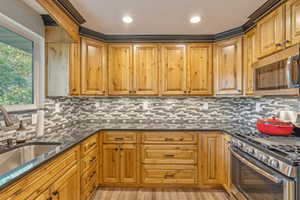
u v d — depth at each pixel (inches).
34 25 78.5
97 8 83.1
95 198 99.6
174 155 108.0
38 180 49.2
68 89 96.2
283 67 63.8
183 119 129.8
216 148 107.1
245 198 72.6
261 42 83.6
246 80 102.6
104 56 115.8
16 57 74.2
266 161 59.4
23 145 67.7
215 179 107.3
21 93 77.0
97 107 130.3
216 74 115.3
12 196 39.9
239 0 77.2
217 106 129.4
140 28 105.8
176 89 117.0
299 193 49.8
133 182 108.8
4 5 64.7
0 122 63.8
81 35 104.2
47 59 88.4
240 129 103.8
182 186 109.7
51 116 95.9
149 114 130.0
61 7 77.0
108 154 109.1
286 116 83.1
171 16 91.2
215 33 113.6
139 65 117.2
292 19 65.0
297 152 56.2
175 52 117.1
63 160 63.7
